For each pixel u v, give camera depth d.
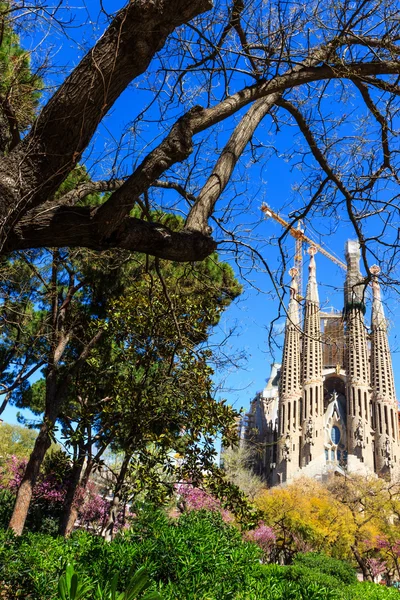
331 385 116.31
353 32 6.14
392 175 6.61
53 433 12.34
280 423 109.75
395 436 104.88
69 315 15.16
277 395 123.94
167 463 11.62
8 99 5.42
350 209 6.71
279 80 5.32
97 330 13.86
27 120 6.31
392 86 6.01
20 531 12.02
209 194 4.71
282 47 5.40
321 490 48.56
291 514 38.22
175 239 4.16
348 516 37.44
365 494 36.94
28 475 12.50
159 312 11.36
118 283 14.34
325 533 36.84
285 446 104.81
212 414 11.01
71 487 16.30
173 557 5.21
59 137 3.71
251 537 32.69
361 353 109.31
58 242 3.82
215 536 5.83
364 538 35.97
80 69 3.69
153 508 6.62
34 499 20.94
